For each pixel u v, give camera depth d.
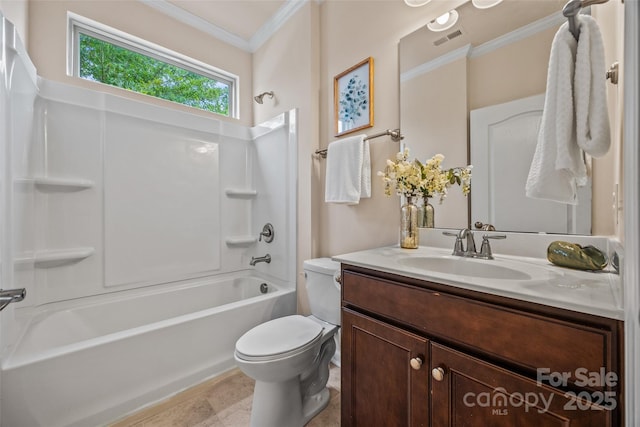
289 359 1.18
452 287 0.79
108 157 1.88
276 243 2.33
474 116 1.25
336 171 1.72
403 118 1.51
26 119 1.47
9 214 1.25
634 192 0.33
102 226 1.85
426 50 1.41
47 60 1.73
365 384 1.02
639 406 0.37
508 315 0.68
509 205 1.14
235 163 2.57
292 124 2.15
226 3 2.18
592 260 0.84
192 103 2.49
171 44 2.28
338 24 1.92
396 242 1.56
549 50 1.05
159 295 2.05
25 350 1.24
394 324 0.94
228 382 1.59
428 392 0.83
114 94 2.03
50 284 1.67
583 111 0.70
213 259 2.41
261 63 2.62
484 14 1.22
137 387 1.37
